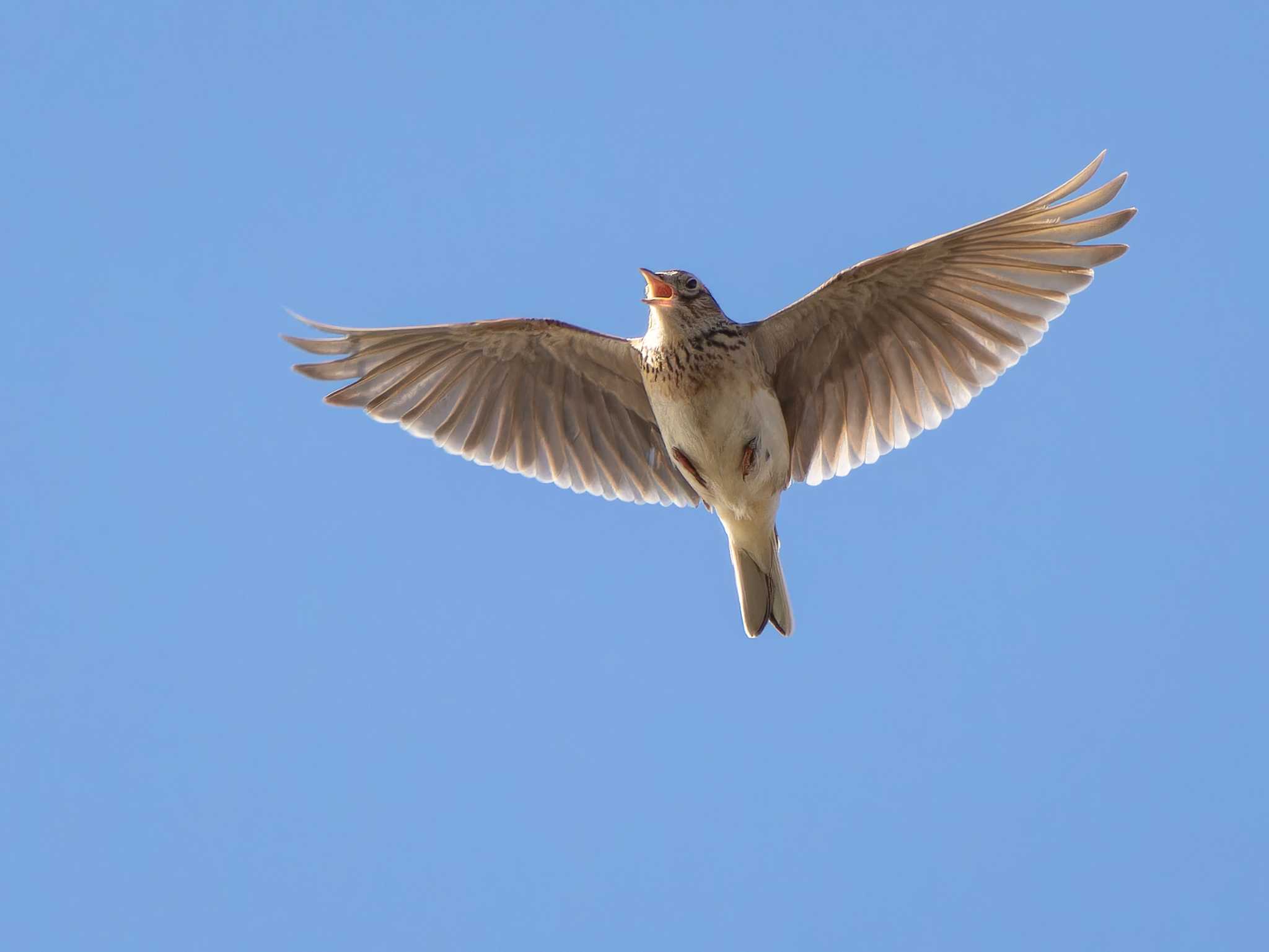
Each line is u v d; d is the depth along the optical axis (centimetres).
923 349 1302
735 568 1363
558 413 1415
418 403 1408
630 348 1341
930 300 1273
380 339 1354
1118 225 1177
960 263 1236
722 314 1300
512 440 1425
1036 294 1243
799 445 1349
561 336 1358
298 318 1344
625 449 1416
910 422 1320
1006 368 1271
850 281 1252
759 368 1303
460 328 1348
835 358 1315
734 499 1319
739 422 1284
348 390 1391
